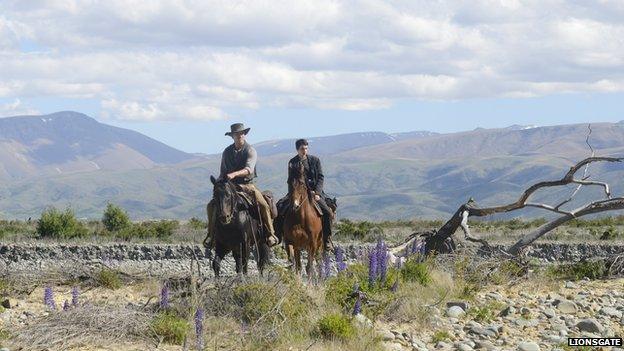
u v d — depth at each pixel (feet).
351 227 115.96
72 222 116.88
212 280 48.32
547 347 39.93
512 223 147.33
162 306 40.86
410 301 47.57
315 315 41.39
